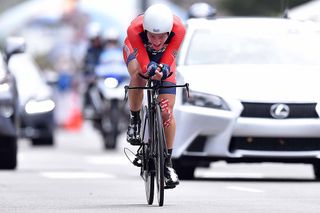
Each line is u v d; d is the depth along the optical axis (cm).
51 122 5106
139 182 3017
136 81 2300
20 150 4900
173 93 2280
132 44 2270
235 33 3284
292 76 3078
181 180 3134
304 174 3516
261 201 2400
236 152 2986
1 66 3541
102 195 2564
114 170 3591
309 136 2986
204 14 4072
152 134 2288
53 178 3156
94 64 5131
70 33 9781
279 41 3266
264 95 2994
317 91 3020
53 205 2289
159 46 2256
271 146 3000
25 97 5038
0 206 2266
